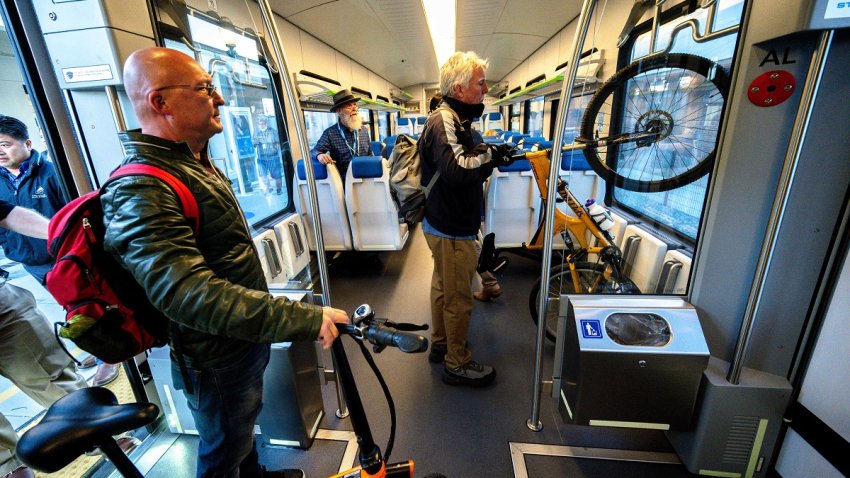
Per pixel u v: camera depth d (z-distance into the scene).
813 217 1.20
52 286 0.82
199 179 0.89
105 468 1.67
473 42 6.21
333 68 5.48
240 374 1.04
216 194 0.93
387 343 0.73
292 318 0.77
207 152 1.10
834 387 1.22
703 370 1.31
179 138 0.90
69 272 0.80
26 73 1.27
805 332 1.29
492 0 4.12
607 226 1.97
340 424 1.81
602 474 1.52
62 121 1.34
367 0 3.82
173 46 1.62
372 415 1.86
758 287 1.18
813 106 1.05
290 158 3.18
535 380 1.65
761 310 1.32
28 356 1.70
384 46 6.19
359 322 0.80
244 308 0.75
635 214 2.00
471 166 1.57
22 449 0.76
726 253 1.31
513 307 2.90
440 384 2.07
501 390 2.01
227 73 2.36
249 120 2.70
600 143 1.77
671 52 1.57
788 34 0.99
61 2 1.17
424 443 1.69
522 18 4.77
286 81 1.29
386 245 3.47
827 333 1.24
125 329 0.88
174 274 0.73
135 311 0.90
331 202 3.34
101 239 0.85
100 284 0.84
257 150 2.83
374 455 0.93
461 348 2.01
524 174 3.05
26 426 2.03
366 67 7.69
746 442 1.36
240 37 2.40
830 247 1.20
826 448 1.24
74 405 0.87
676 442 1.56
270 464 1.61
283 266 2.66
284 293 1.77
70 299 0.82
